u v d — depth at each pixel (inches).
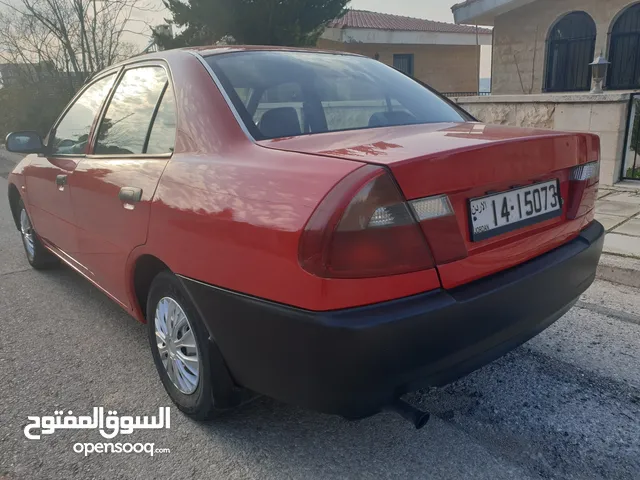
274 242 68.9
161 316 100.0
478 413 97.3
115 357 122.6
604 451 86.4
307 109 95.8
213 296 79.7
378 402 69.6
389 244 66.1
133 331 136.2
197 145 90.8
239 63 101.8
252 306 72.7
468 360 74.5
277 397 76.5
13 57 528.4
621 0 453.4
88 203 119.3
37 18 467.5
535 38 509.0
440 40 810.8
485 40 850.1
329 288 65.0
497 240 78.4
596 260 97.7
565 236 92.0
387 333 65.6
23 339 133.2
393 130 91.2
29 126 607.5
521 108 281.1
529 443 88.9
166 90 103.8
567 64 502.0
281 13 457.4
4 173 485.1
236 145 85.2
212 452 89.4
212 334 82.7
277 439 92.0
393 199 66.0
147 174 97.5
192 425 96.6
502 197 79.0
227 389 87.5
